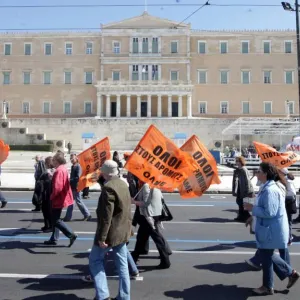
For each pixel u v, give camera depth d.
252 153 50.22
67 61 82.25
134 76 81.12
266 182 7.27
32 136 68.00
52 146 66.31
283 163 12.99
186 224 14.22
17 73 82.56
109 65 81.38
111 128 72.00
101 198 6.60
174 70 80.69
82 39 82.31
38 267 8.88
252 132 51.88
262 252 7.31
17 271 8.58
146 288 7.63
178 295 7.28
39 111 82.25
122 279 6.64
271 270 7.31
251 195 14.48
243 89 80.81
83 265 9.05
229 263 9.34
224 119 70.31
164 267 8.89
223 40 81.50
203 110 81.19
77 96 81.94
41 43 82.69
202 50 81.75
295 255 10.12
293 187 11.34
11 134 68.19
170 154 8.96
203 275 8.45
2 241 11.29
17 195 22.69
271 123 47.41
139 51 81.12
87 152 14.33
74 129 72.31
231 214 16.50
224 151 60.69
